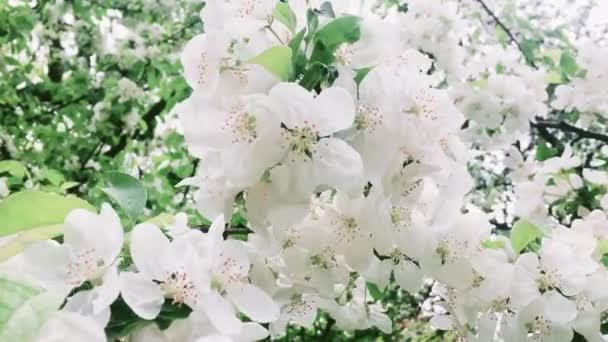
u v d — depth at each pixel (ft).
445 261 1.07
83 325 0.57
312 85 0.91
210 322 0.70
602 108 2.57
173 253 0.71
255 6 0.93
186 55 0.90
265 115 0.84
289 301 1.07
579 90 2.57
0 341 0.48
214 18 0.93
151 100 3.63
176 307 0.70
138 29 3.37
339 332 3.61
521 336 1.10
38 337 0.53
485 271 1.09
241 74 0.88
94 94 3.25
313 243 1.00
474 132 2.60
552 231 1.21
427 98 0.93
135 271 0.76
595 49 2.56
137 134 3.48
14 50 3.26
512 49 2.80
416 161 0.93
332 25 0.93
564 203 2.17
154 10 3.43
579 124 2.75
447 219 1.04
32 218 0.76
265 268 1.01
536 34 3.23
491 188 3.81
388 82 0.90
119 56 3.30
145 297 0.69
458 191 1.00
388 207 0.98
